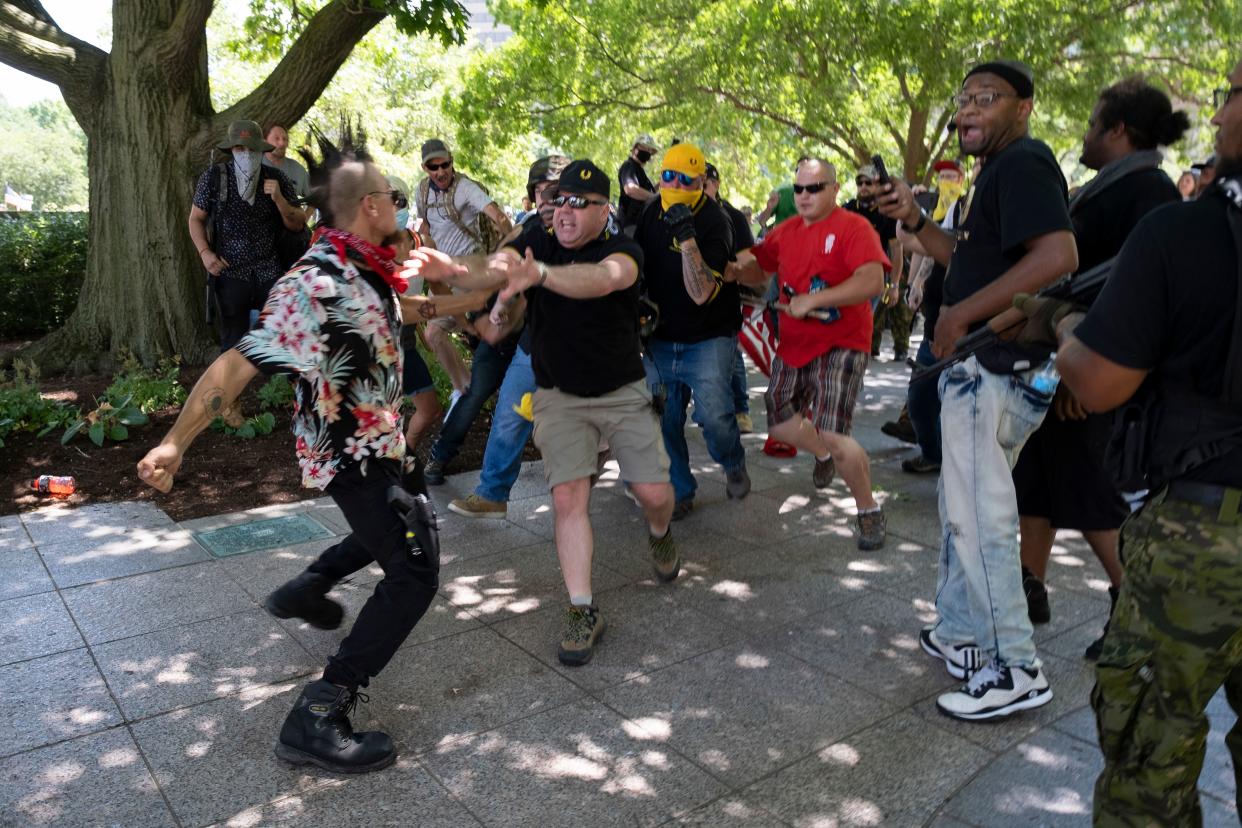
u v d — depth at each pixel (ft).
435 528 9.71
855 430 23.95
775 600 13.67
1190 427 6.34
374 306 8.99
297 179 24.64
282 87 28.22
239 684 11.03
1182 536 6.33
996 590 10.52
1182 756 6.52
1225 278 6.08
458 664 11.69
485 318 12.80
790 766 9.69
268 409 23.11
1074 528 12.10
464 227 23.30
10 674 11.17
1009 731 10.34
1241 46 48.11
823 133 58.44
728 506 17.90
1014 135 10.51
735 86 51.90
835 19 45.62
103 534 15.79
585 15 52.65
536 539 16.01
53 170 278.05
